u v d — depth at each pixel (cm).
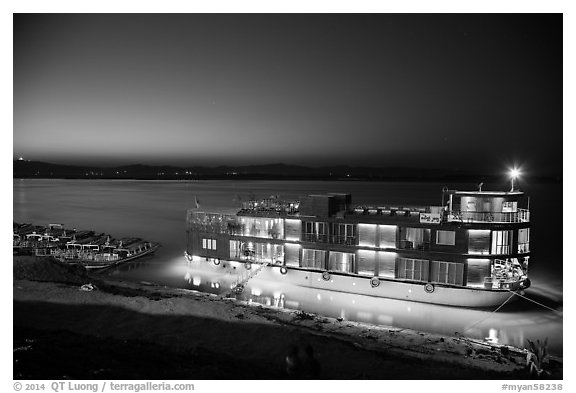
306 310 5125
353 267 5469
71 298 4362
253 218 6266
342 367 3234
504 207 5116
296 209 6438
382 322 4794
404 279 5181
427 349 4012
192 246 6812
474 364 3659
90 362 2798
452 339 4347
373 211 5738
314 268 5719
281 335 3856
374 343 4081
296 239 5891
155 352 3183
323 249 5659
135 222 13562
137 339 3519
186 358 3127
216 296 5506
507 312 4906
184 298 5066
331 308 5178
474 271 4891
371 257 5344
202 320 4131
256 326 4053
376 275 5312
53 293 4431
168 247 9369
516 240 4953
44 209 17738
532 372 3447
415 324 4750
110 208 18000
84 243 8919
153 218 14575
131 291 5356
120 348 3184
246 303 5212
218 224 6562
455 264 4956
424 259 5084
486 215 5025
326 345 3697
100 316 4041
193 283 6356
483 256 4844
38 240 9231
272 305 5262
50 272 5253
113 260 7444
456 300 4962
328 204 5675
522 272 5031
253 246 6228
